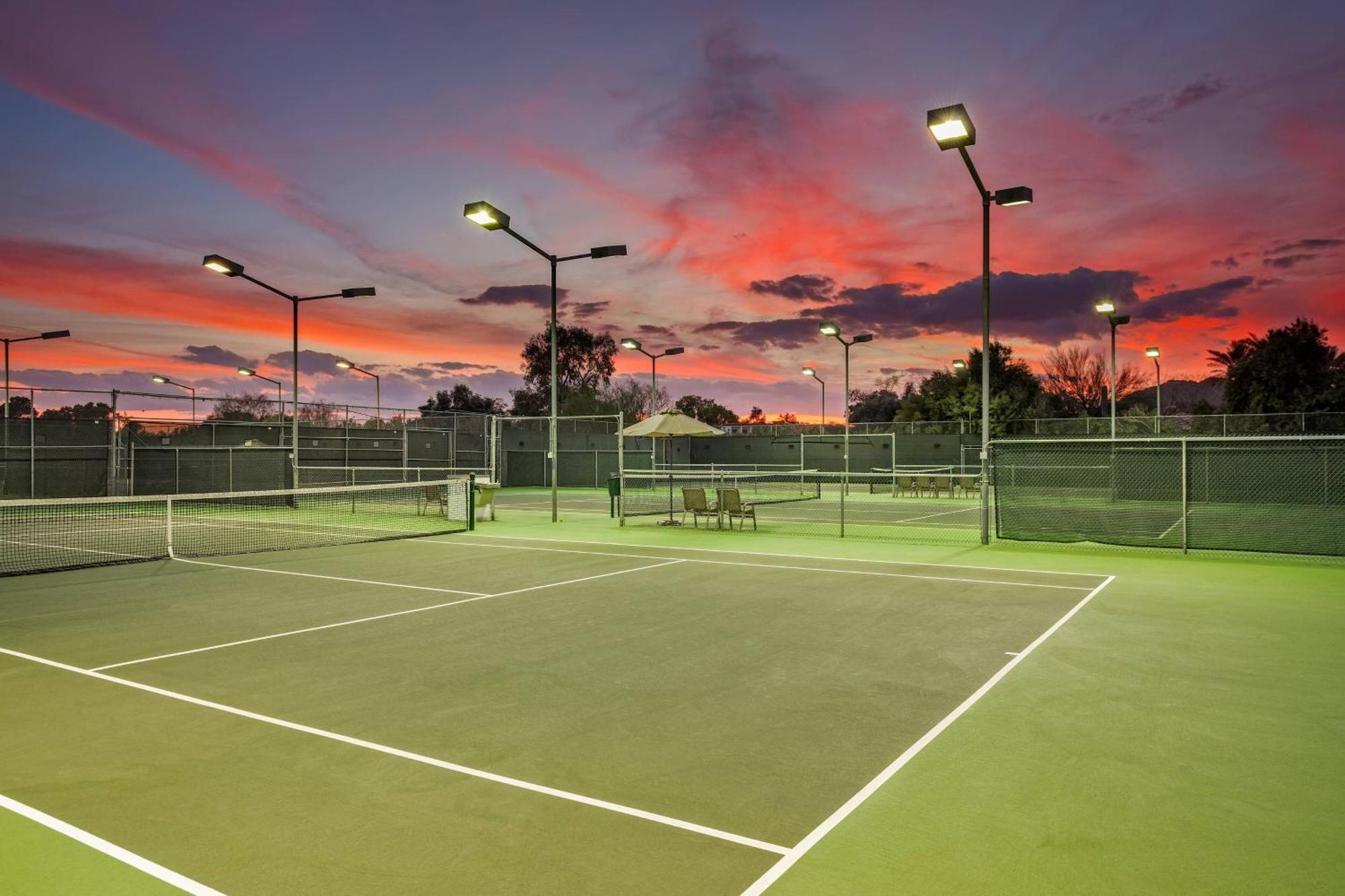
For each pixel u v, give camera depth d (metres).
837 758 5.03
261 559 14.92
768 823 4.11
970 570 13.28
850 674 6.95
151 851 3.84
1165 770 4.81
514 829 4.06
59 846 3.90
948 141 13.90
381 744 5.28
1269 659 7.46
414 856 3.79
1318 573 12.90
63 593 11.15
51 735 5.44
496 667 7.18
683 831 4.02
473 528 20.45
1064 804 4.34
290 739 5.36
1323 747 5.19
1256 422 41.09
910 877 3.57
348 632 8.64
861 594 10.98
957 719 5.75
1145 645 7.99
